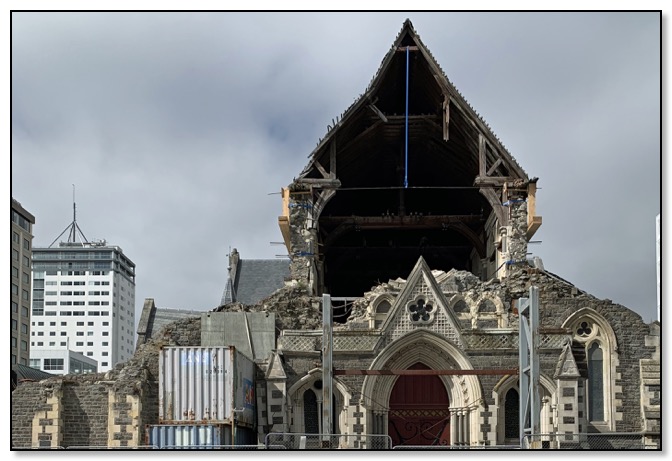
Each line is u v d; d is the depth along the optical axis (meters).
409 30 45.94
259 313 41.47
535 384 33.06
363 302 41.47
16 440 37.22
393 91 49.47
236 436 35.41
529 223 44.69
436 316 38.28
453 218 50.69
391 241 56.97
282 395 37.28
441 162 52.47
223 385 34.97
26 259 109.94
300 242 44.78
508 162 45.66
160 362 35.09
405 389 38.69
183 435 34.72
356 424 37.34
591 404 39.53
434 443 38.16
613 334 40.03
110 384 38.03
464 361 37.62
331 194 45.81
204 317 41.12
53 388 37.66
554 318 40.50
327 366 34.09
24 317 110.06
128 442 37.38
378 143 50.72
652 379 39.34
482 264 51.25
